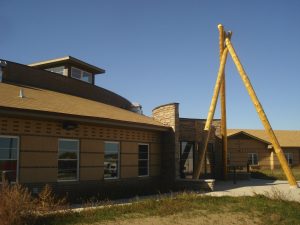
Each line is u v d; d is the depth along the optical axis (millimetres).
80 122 16406
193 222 11695
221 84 26828
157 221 11570
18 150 14305
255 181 27016
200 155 23547
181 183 21188
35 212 10922
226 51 25922
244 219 12328
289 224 12070
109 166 18531
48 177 15289
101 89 27156
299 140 49750
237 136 44188
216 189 20922
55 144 15695
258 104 24094
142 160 20812
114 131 18906
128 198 16938
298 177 31688
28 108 13844
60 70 26344
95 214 11984
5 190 10305
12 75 20375
